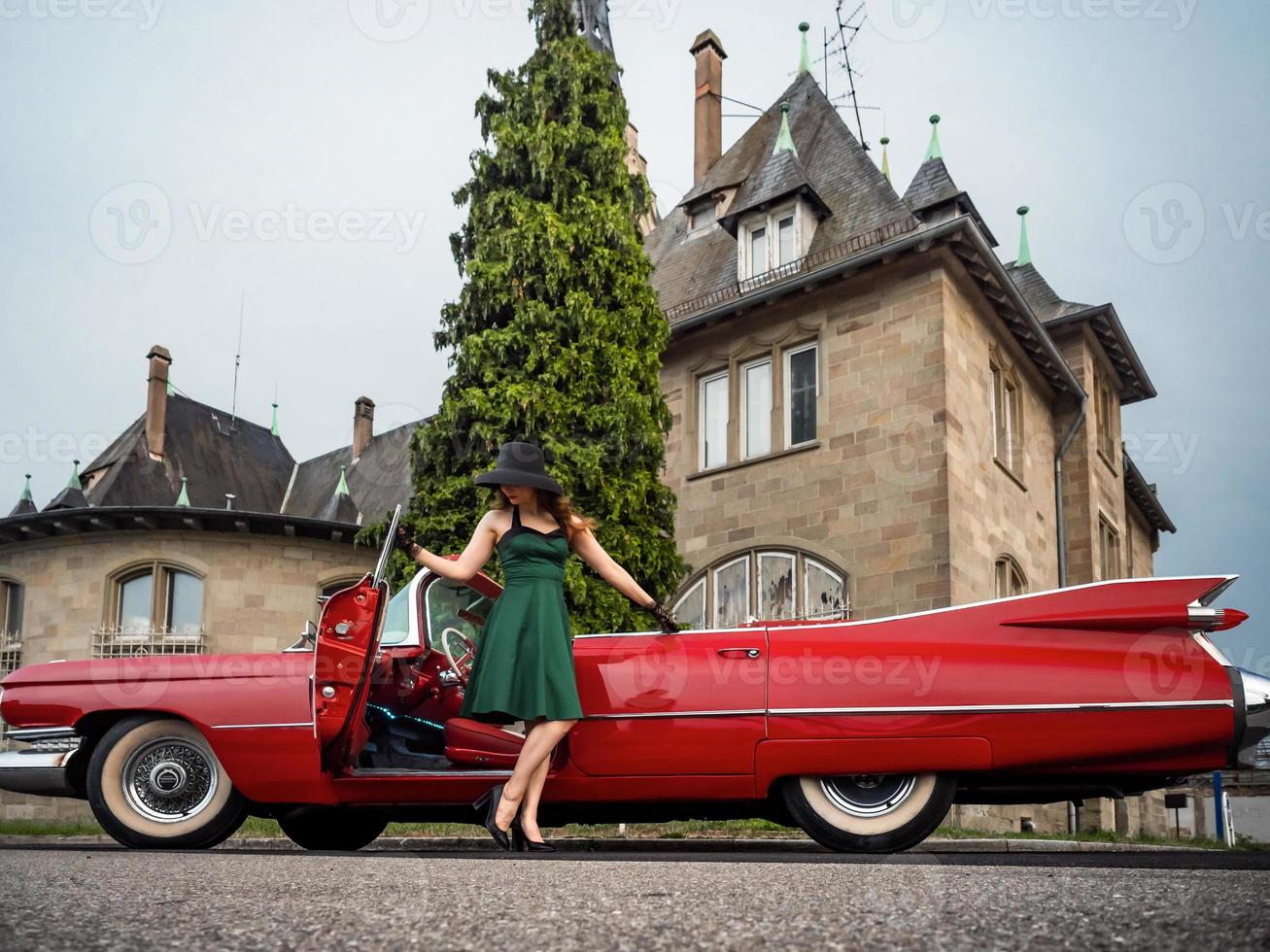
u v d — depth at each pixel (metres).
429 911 2.00
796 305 16.11
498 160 14.10
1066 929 1.71
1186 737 4.02
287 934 1.76
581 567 12.15
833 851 4.54
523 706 4.19
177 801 4.77
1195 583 4.14
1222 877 2.39
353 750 4.69
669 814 4.57
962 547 14.26
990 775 4.23
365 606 4.60
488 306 13.36
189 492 28.97
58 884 2.44
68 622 18.73
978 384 15.49
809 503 15.32
